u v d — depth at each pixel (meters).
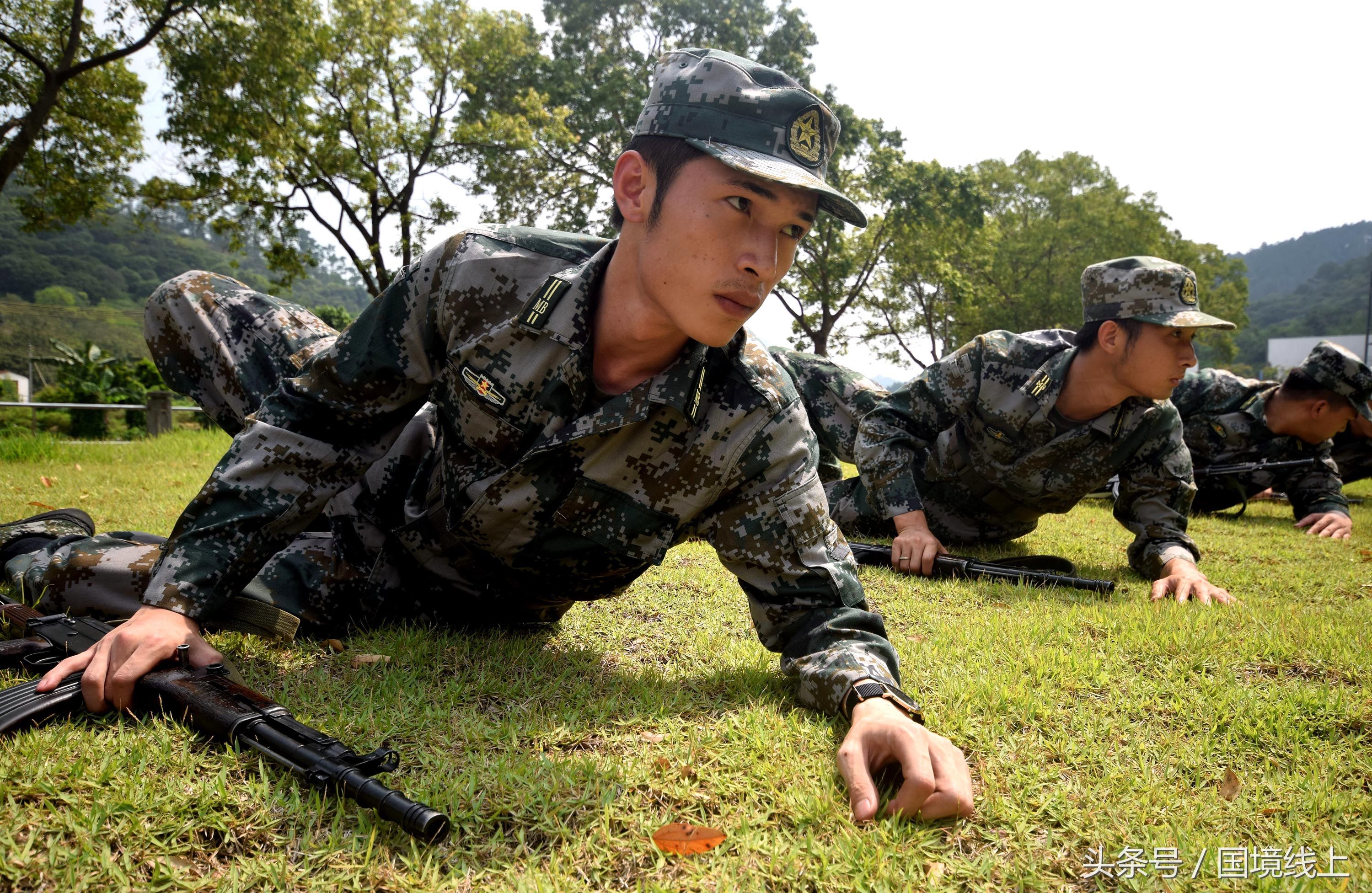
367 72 20.91
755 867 1.49
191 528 2.03
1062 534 5.86
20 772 1.59
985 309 37.16
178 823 1.49
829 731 1.99
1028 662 2.66
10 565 2.74
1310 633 2.99
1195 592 3.68
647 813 1.64
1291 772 2.00
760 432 2.11
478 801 1.62
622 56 27.45
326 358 2.14
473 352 2.10
